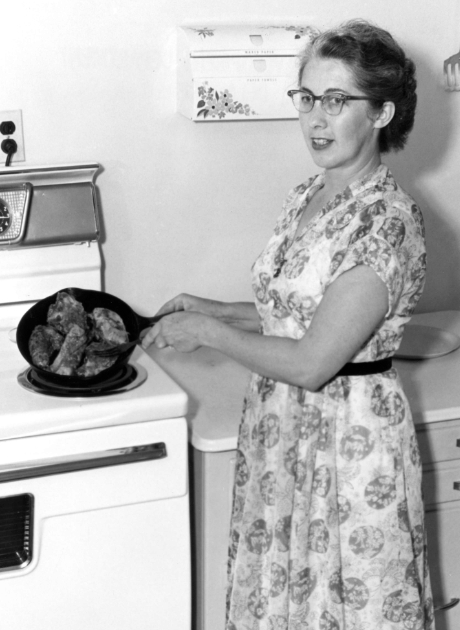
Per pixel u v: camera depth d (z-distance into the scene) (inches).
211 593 73.0
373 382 60.8
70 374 64.8
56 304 68.6
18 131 78.7
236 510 66.8
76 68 79.3
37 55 77.7
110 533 66.5
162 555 68.6
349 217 58.5
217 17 83.1
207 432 68.7
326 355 56.0
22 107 78.5
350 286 55.7
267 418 62.7
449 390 77.7
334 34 56.8
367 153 59.4
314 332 56.6
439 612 82.0
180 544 68.9
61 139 80.6
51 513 64.2
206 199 87.4
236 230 89.5
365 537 61.2
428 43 91.6
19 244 78.2
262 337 59.5
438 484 77.4
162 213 86.2
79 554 66.0
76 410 62.6
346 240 58.0
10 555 65.5
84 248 81.4
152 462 66.1
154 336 63.7
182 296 70.2
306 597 62.5
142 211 85.4
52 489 63.7
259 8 84.6
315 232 59.9
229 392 76.7
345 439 60.4
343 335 55.7
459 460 77.4
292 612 62.4
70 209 79.7
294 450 61.6
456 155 96.4
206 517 70.9
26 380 67.1
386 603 62.6
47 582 65.6
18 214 77.7
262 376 63.7
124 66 80.8
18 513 66.0
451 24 91.7
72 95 79.9
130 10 79.7
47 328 68.1
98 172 82.7
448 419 74.2
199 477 71.2
